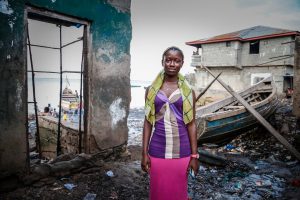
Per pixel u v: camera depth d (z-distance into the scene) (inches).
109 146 206.1
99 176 181.8
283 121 390.9
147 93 100.7
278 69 987.3
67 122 279.9
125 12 211.6
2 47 141.4
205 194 179.0
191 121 101.2
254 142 346.3
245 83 1066.7
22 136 153.3
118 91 209.8
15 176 152.1
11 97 146.9
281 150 297.4
